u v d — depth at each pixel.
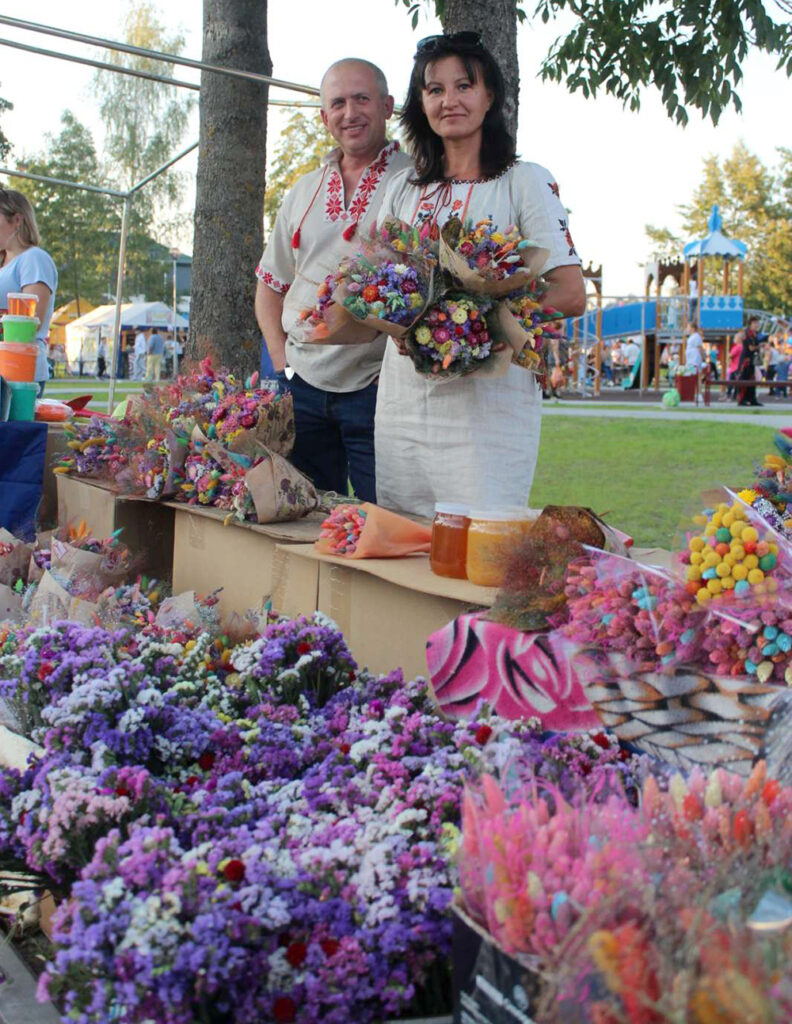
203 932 1.38
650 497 8.43
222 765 2.01
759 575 1.82
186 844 1.73
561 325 3.02
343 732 2.11
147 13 31.59
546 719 2.05
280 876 1.55
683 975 1.08
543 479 9.61
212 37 5.20
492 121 3.04
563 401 23.66
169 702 2.10
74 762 1.91
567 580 2.03
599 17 5.16
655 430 13.95
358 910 1.51
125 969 1.36
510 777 1.57
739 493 2.17
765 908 1.21
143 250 35.44
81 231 34.28
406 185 3.21
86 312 37.09
